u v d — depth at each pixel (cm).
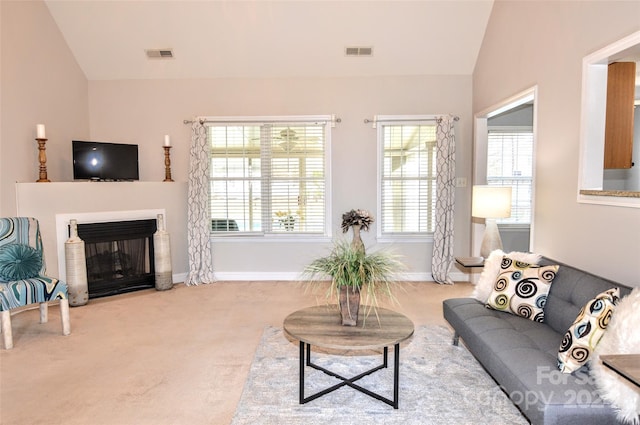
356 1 440
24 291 324
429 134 523
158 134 532
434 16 454
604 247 264
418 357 298
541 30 339
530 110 571
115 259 476
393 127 525
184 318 390
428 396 245
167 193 512
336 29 469
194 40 485
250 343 328
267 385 258
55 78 469
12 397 247
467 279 527
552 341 231
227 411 230
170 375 274
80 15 462
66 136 489
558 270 268
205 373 277
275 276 538
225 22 465
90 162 458
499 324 256
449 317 305
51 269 429
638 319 171
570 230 301
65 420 223
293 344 324
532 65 356
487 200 373
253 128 527
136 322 379
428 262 534
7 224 350
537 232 346
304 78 523
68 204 438
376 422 219
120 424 219
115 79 529
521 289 273
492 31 447
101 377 272
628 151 290
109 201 466
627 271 244
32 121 435
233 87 527
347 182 529
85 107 526
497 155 580
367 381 263
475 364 286
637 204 233
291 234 533
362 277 240
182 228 527
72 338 340
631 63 284
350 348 217
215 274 541
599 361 175
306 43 485
